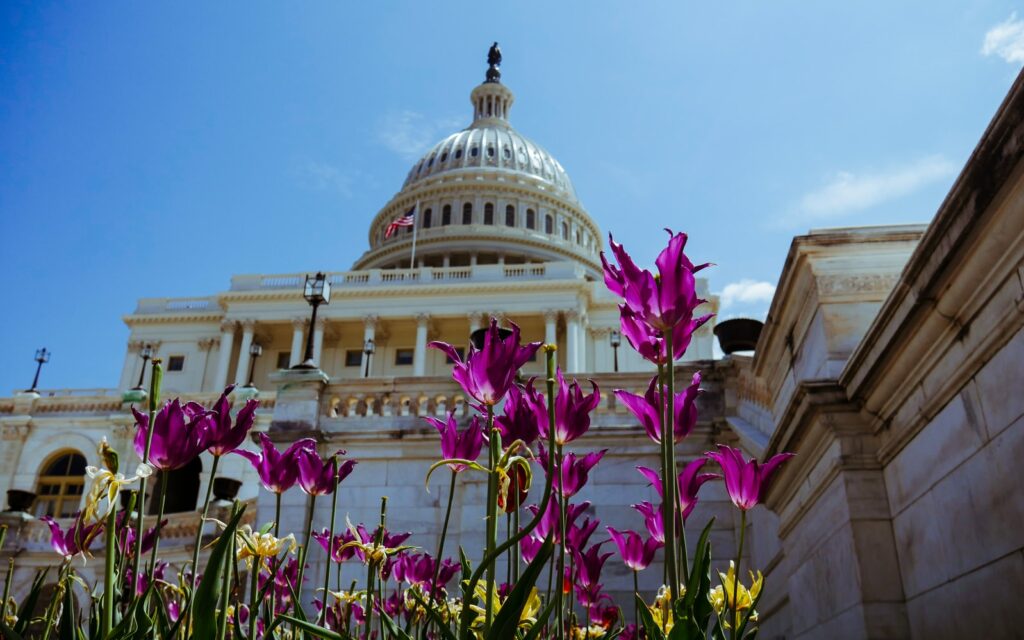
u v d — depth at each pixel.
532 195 102.75
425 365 70.94
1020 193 3.99
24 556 19.86
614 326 73.19
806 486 7.43
